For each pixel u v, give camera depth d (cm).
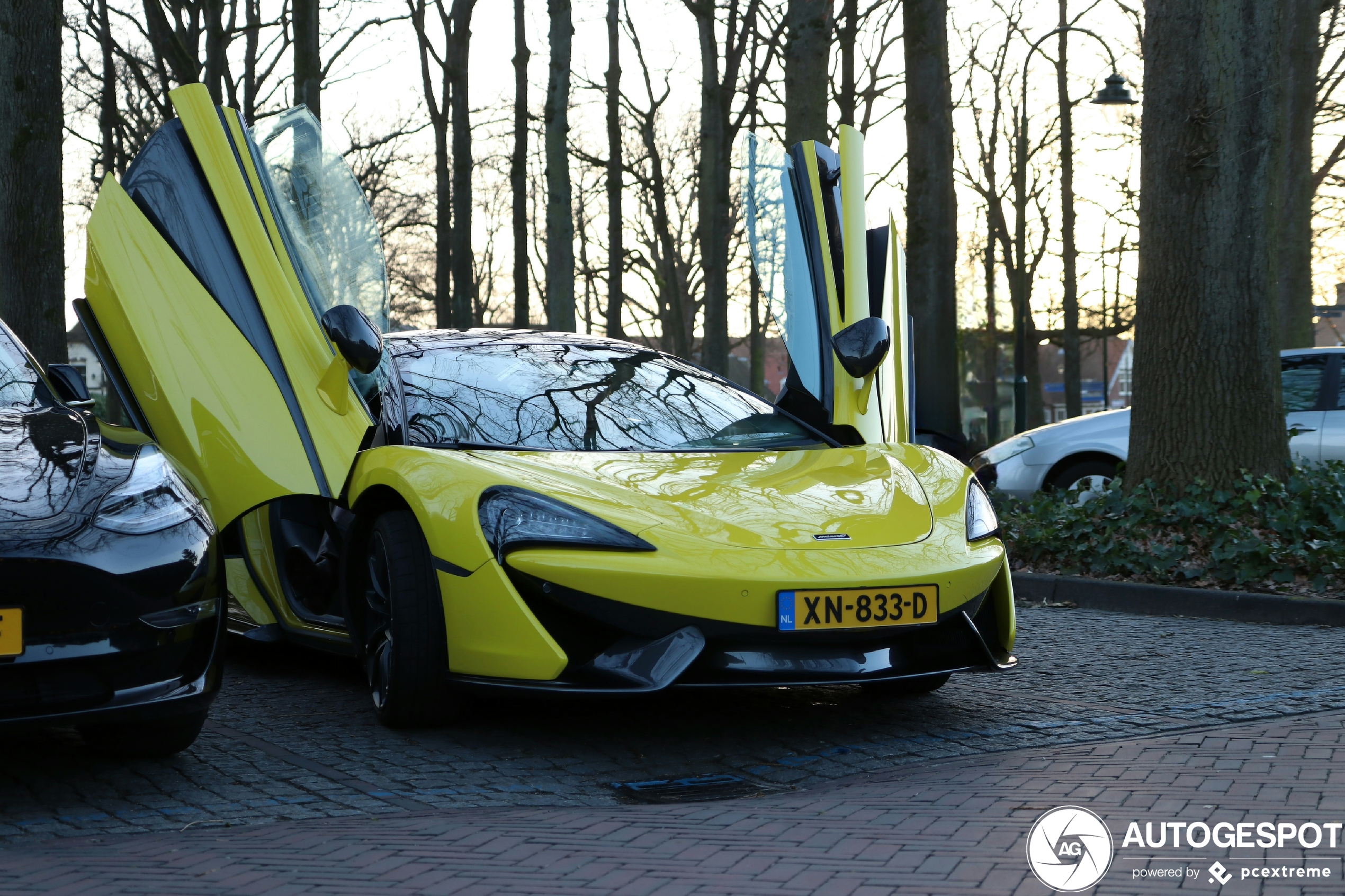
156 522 337
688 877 258
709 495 392
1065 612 667
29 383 409
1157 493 737
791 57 1179
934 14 1179
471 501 378
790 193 520
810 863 266
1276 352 744
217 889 253
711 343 1884
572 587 356
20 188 779
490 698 447
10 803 324
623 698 448
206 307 456
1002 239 2752
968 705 439
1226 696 442
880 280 525
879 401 489
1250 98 737
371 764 363
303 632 456
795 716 423
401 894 249
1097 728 399
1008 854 269
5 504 321
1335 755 349
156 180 477
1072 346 2394
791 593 355
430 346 493
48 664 310
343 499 423
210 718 422
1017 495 916
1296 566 648
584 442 436
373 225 483
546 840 287
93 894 250
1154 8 756
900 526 389
